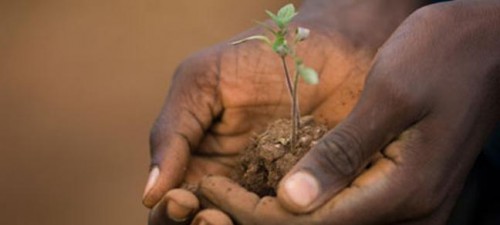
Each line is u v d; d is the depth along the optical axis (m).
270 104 0.76
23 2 1.80
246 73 0.76
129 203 1.33
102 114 1.52
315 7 0.81
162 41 1.69
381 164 0.68
